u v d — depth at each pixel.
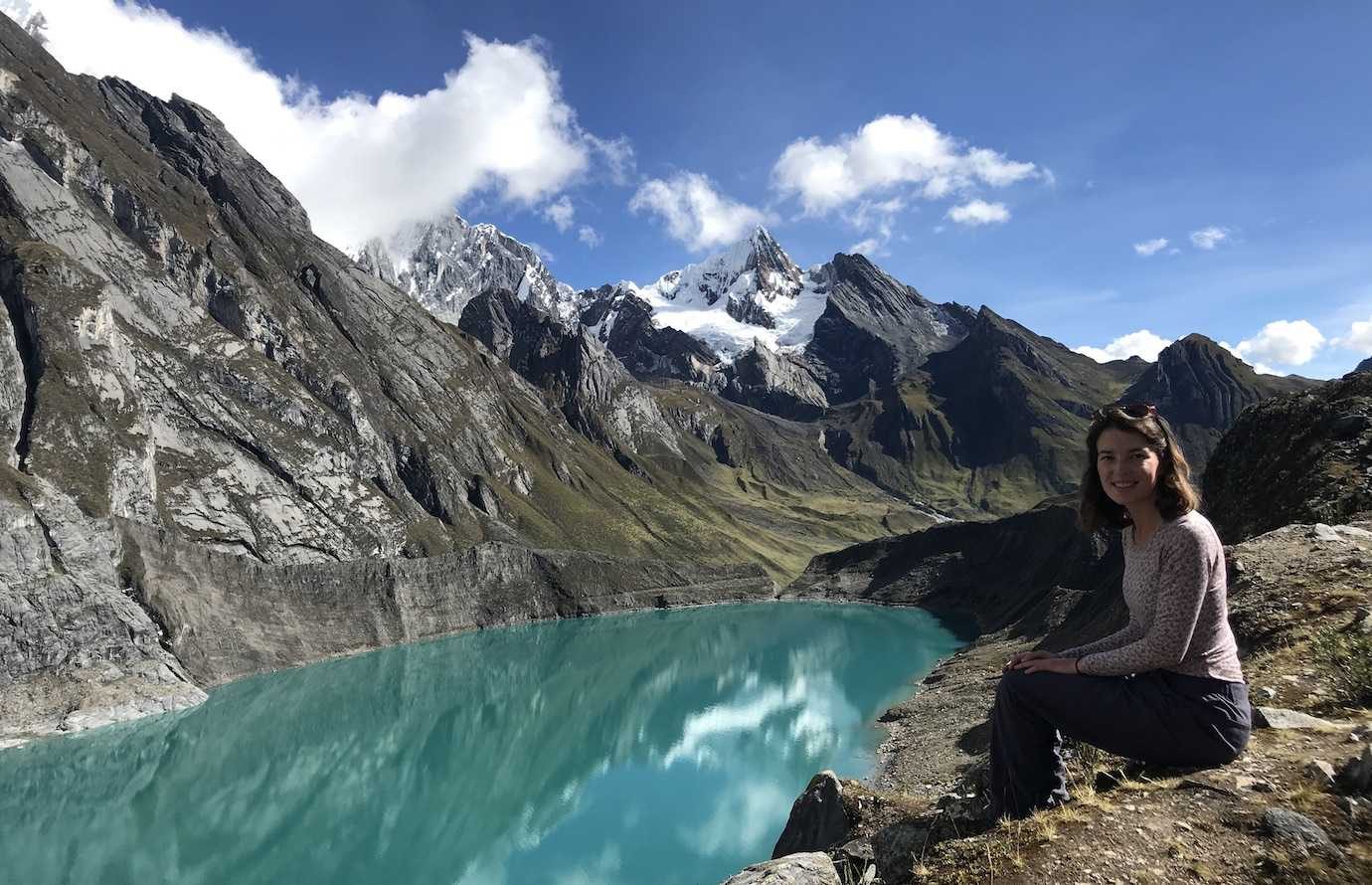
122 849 45.41
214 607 88.81
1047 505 161.25
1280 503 37.91
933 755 52.44
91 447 85.81
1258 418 48.22
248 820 50.31
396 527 130.50
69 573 72.31
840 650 112.31
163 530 88.69
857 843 10.07
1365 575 15.94
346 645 104.31
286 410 127.06
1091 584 89.44
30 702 64.38
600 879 43.50
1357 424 37.31
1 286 93.50
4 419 81.62
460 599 129.75
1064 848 6.72
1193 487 6.93
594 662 103.12
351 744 66.12
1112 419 7.20
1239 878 5.84
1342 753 7.34
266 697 78.38
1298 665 11.44
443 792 56.81
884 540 189.00
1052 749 7.73
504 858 46.00
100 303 98.25
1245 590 18.55
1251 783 7.00
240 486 108.75
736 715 76.38
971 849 7.43
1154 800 7.09
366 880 43.50
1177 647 6.64
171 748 61.75
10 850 44.38
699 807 53.22
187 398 112.69
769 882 8.47
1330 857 5.74
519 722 74.62
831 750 62.03
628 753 65.69
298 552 110.31
